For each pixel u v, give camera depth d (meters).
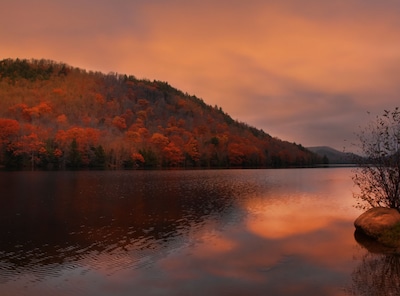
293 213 25.66
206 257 14.35
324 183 58.28
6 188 44.91
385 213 17.12
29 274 12.66
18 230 20.39
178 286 11.10
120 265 13.55
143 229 20.38
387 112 17.53
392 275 11.63
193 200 34.22
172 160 141.75
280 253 14.73
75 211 27.06
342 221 22.09
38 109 158.38
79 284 11.53
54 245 16.86
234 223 21.86
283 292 10.40
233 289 10.74
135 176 76.81
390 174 17.66
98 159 114.81
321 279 11.41
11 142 105.69
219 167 156.62
